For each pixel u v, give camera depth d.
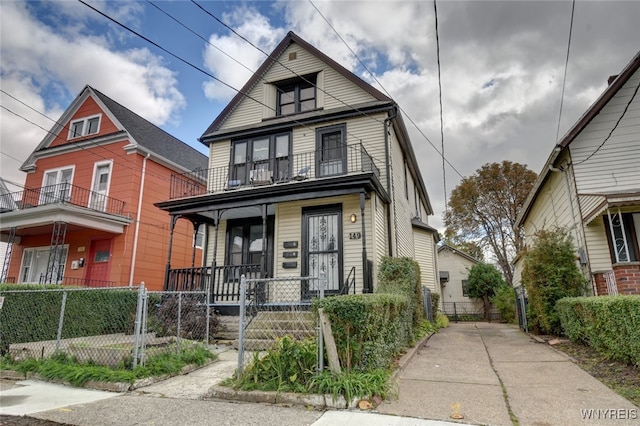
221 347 7.03
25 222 12.20
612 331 4.98
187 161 16.64
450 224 26.53
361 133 10.45
